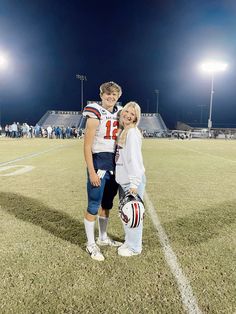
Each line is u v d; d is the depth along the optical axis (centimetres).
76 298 218
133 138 266
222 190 584
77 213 416
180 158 1191
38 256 282
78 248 301
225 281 243
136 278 246
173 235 341
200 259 281
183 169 880
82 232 345
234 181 684
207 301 216
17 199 489
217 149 1736
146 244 315
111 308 207
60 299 217
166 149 1703
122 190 285
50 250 296
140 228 284
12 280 241
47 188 578
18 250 295
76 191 553
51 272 254
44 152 1362
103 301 215
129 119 270
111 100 276
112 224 376
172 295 223
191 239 329
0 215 402
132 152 264
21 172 778
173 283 239
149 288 232
